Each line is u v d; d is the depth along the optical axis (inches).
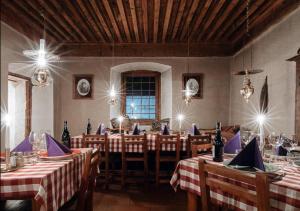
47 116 215.2
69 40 221.3
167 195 131.5
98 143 138.7
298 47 130.1
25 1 144.6
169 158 143.6
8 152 67.9
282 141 96.7
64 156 77.5
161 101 247.9
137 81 250.5
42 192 54.9
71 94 231.8
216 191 63.4
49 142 79.4
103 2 140.9
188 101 190.7
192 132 157.0
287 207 49.6
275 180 54.7
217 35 203.2
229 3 142.3
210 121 230.2
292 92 135.7
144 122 244.4
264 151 86.6
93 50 229.9
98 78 231.3
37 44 195.0
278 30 150.6
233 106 224.5
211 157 83.4
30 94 201.6
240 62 211.0
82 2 141.8
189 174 75.0
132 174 152.3
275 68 154.6
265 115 165.2
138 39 215.5
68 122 231.0
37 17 167.9
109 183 151.1
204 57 230.1
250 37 188.7
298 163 69.0
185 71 230.5
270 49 160.6
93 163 82.0
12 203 72.1
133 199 125.9
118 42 225.3
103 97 231.5
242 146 93.0
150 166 170.9
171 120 229.6
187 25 179.0
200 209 74.4
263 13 155.6
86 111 231.3
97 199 126.0
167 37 213.2
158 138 138.9
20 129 199.8
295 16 132.7
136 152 153.1
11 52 161.9
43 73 116.9
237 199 57.5
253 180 43.7
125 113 248.2
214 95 230.8
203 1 142.0
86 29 190.7
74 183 77.9
